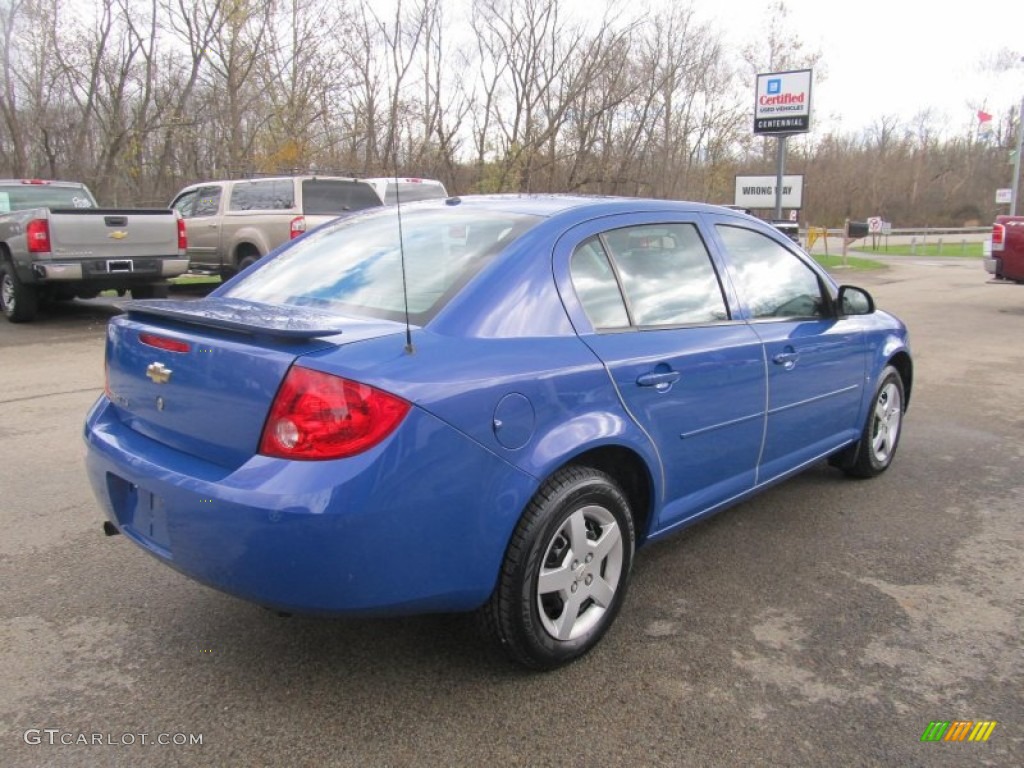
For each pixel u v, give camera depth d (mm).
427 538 2490
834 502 4719
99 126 23812
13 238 10562
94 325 11141
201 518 2473
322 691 2812
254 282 3635
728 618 3357
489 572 2662
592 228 3270
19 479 4879
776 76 19516
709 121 28797
